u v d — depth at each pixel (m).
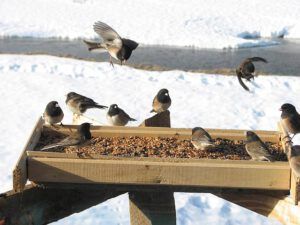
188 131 6.71
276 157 6.18
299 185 4.94
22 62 24.36
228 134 6.78
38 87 20.11
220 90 19.97
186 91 19.75
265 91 19.91
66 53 34.03
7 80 21.16
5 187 10.47
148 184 5.24
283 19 48.84
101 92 19.50
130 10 52.25
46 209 5.20
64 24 47.06
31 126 15.27
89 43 6.84
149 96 19.03
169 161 5.28
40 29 45.28
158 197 5.95
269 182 5.19
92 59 29.05
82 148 6.10
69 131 6.75
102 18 49.38
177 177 5.21
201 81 21.45
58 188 5.28
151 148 6.22
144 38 41.06
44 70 23.31
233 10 51.69
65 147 6.20
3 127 15.12
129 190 5.38
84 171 5.19
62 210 5.32
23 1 56.03
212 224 9.41
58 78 21.72
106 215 9.68
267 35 45.66
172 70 25.75
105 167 5.19
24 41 40.31
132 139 6.56
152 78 22.05
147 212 5.96
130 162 5.21
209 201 10.38
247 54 34.91
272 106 17.73
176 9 52.12
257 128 15.31
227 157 6.03
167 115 7.54
